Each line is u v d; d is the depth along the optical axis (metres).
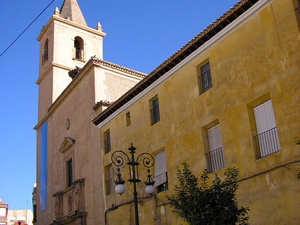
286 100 15.11
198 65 19.83
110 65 31.38
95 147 28.19
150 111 22.97
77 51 43.28
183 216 13.21
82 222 27.80
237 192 16.34
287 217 14.38
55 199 32.97
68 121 33.72
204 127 18.88
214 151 18.22
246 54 17.14
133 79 32.75
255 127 16.56
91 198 27.70
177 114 20.61
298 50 15.04
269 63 16.06
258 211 15.41
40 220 36.25
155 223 20.98
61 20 42.12
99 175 27.08
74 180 30.78
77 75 32.34
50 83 39.69
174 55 20.66
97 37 44.56
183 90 20.45
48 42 42.16
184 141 19.80
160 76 22.16
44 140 38.56
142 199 22.27
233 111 17.30
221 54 18.42
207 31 18.69
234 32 17.91
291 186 14.41
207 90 18.98
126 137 24.69
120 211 24.19
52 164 35.88
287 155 14.73
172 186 20.12
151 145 22.25
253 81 16.61
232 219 12.67
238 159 16.64
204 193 12.93
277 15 16.08
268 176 15.31
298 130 14.50
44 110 39.91
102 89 30.19
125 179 24.22
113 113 26.23
